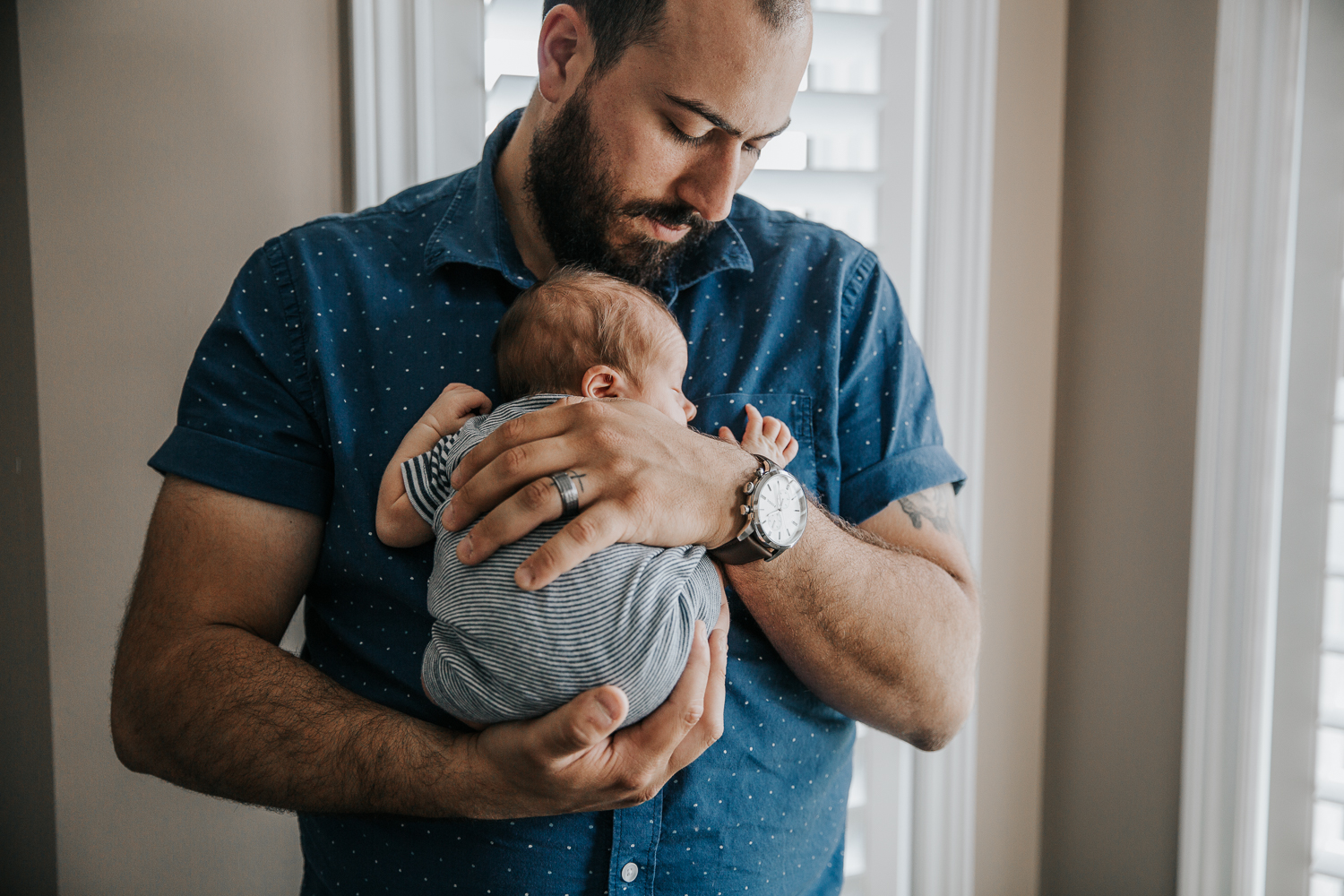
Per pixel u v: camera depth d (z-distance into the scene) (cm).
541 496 81
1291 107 141
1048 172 171
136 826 131
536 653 80
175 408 129
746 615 98
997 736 175
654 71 88
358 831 96
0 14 120
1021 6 166
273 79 130
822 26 148
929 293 160
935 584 98
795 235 113
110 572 128
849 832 160
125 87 124
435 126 135
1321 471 145
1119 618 166
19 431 126
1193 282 153
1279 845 150
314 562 101
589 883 91
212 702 88
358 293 101
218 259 129
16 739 129
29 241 121
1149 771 162
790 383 105
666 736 80
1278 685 148
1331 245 142
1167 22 155
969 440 164
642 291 97
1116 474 166
